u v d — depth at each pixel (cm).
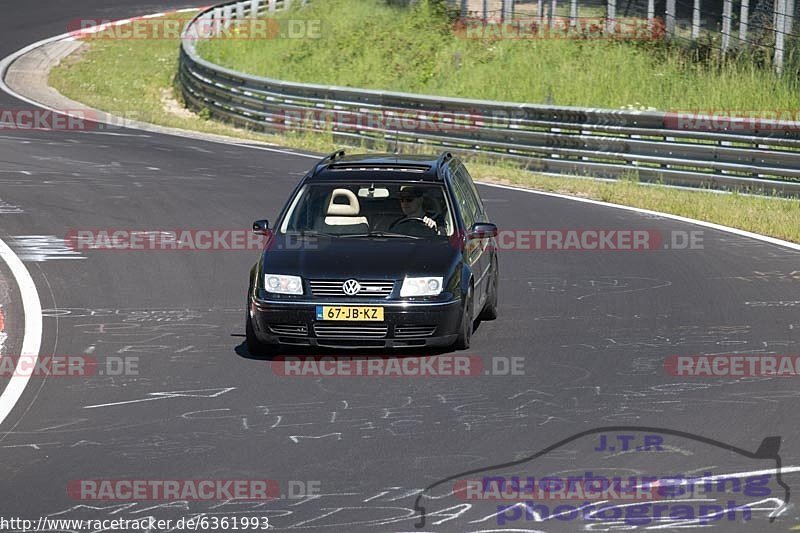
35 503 2545
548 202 7156
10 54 16362
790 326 4178
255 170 8394
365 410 3231
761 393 3362
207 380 3559
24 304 4628
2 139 9850
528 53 12850
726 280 5009
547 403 3284
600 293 4781
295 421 3134
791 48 11244
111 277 5122
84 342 4050
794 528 2361
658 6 13525
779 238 6050
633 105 11012
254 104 10950
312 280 3778
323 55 14662
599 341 4000
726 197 7275
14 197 7156
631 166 7912
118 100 13638
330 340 3750
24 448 2930
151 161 8775
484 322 4325
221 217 6569
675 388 3422
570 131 8294
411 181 4188
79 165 8500
